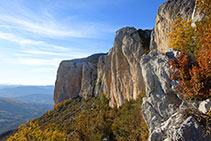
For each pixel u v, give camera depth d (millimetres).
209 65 6805
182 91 7734
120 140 12836
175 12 19406
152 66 9961
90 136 16078
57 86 86375
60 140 14914
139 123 13500
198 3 14688
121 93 31359
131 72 28047
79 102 61281
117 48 32750
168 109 8133
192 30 12977
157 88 9242
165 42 20547
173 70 8531
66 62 87500
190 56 8695
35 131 14031
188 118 5559
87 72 73312
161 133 6242
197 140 5004
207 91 6699
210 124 5125
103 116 23438
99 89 54031
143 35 28172
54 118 52656
